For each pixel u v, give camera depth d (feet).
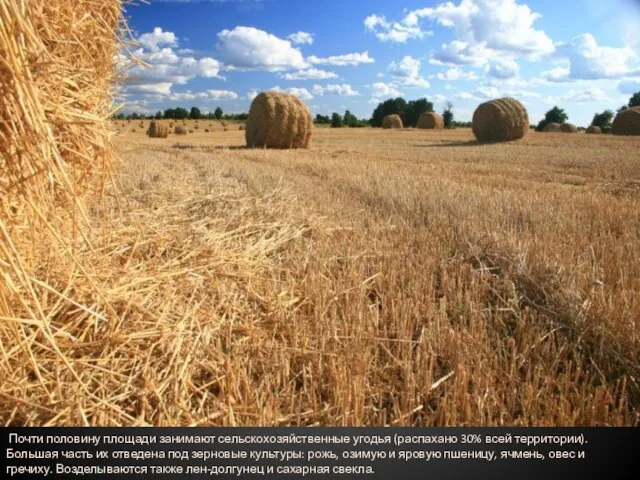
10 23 6.73
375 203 24.70
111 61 11.31
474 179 35.70
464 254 16.16
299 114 74.79
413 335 10.78
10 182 7.72
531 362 9.63
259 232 18.63
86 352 9.29
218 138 122.83
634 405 8.46
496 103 96.89
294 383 8.86
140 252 15.02
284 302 12.19
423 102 268.00
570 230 19.03
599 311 10.93
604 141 89.81
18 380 8.11
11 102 7.07
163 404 7.95
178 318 10.84
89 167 11.16
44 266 11.12
